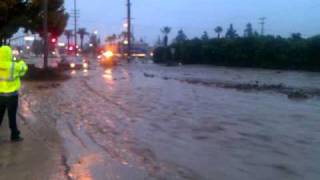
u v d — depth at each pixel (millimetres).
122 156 11352
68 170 9875
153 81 38906
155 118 17797
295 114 19578
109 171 9898
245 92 29953
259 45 70562
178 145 12859
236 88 32844
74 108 20406
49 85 33281
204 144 13055
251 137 14195
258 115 19094
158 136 14125
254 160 11234
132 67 70562
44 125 15625
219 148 12562
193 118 17969
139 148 12359
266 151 12258
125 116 18203
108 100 23828
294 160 11289
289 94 28531
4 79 12625
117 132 14672
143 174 9734
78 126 15594
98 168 10117
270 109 21234
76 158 10984
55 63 74938
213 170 10258
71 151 11727
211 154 11828
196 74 51656
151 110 20172
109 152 11742
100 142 13000
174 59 90750
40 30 51281
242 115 19062
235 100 25016
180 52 89125
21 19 47062
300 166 10711
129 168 10203
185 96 26625
